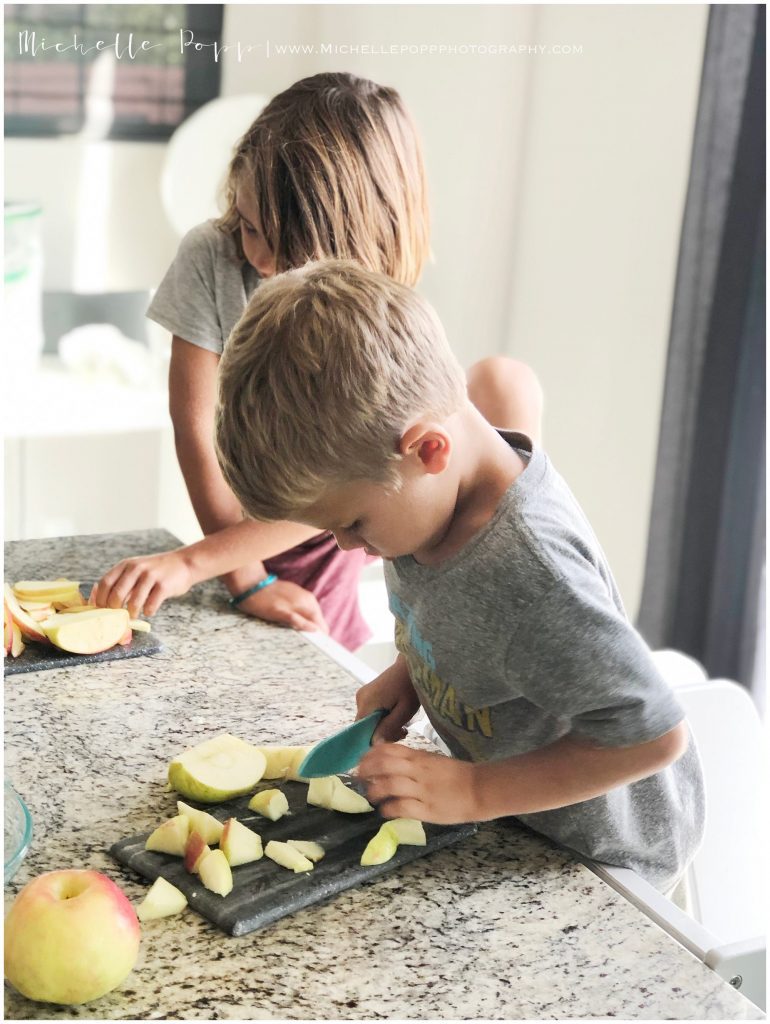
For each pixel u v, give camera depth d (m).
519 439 0.89
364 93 1.33
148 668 1.14
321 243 1.28
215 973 0.71
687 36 2.24
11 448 2.79
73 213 2.79
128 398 2.54
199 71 2.79
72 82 2.69
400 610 0.93
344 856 0.82
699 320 2.16
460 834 0.86
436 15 2.65
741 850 1.32
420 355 0.79
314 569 1.53
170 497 2.88
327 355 0.76
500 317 2.83
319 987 0.70
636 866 0.98
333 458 0.76
